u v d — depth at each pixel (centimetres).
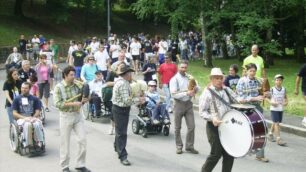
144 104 1316
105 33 5769
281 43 3688
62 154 942
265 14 3047
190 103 1101
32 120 1096
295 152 1139
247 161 1048
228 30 3781
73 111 936
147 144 1204
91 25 5791
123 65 1005
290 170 982
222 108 792
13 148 1130
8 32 4488
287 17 3247
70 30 5362
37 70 1662
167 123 1296
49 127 1415
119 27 6100
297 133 1340
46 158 1069
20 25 4828
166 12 3338
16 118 1123
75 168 970
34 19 5191
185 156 1080
